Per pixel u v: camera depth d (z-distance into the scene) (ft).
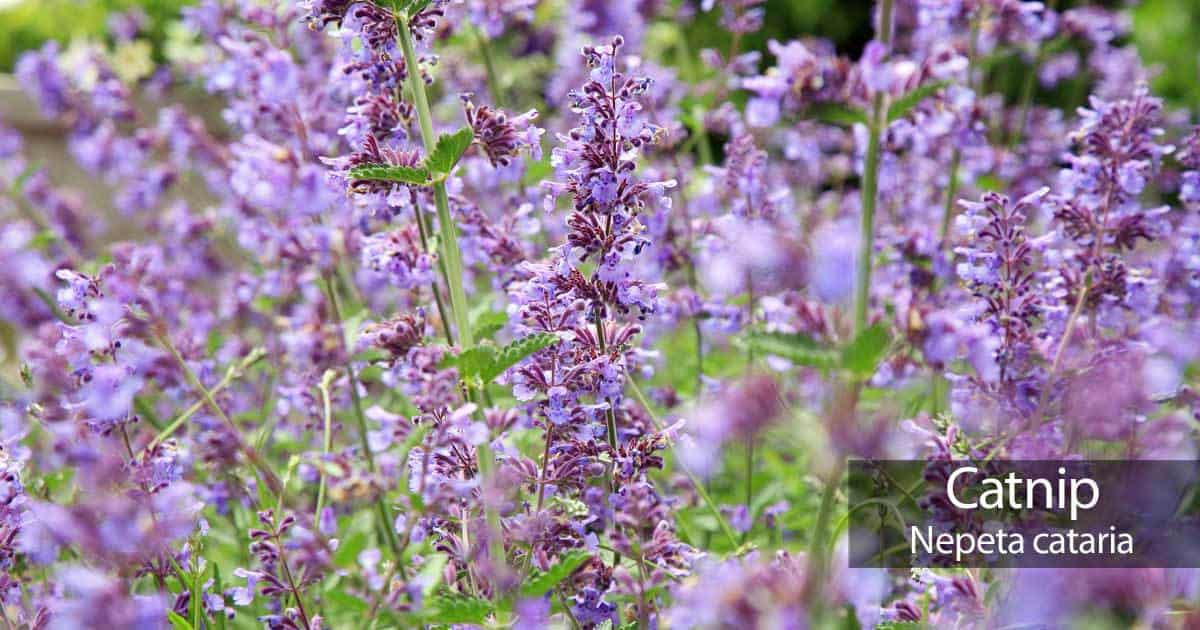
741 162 4.80
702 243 4.75
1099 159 4.27
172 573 4.08
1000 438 4.07
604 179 4.03
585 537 4.01
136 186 5.83
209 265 5.70
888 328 3.82
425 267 4.23
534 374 4.04
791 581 3.72
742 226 4.55
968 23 5.05
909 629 3.98
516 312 4.12
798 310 3.89
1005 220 4.12
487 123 4.09
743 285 4.63
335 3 4.07
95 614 3.77
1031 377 4.12
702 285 5.04
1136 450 4.04
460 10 5.11
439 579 3.79
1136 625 3.87
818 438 3.73
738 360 5.10
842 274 3.80
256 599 4.51
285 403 4.66
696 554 3.92
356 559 3.78
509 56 6.05
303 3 4.09
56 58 6.03
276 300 5.16
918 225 4.99
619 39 4.05
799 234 4.09
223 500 4.63
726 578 3.68
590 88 4.05
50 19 9.13
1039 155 5.76
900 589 4.37
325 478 4.11
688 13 5.94
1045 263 4.29
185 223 5.60
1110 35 5.40
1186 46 10.28
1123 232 4.27
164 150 5.93
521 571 3.97
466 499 3.98
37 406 4.18
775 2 10.67
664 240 4.87
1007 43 5.15
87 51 5.99
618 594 3.91
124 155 5.86
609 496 4.00
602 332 4.09
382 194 4.13
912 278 4.73
